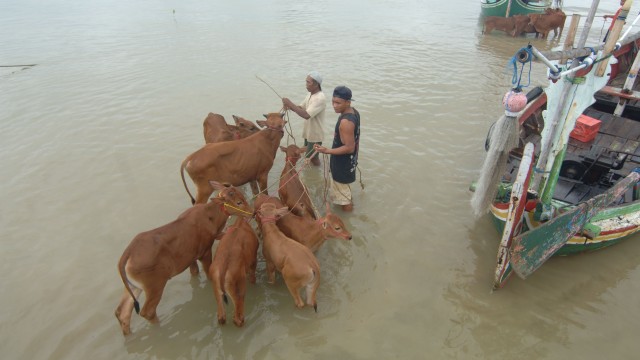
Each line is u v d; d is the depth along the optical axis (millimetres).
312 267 4262
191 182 7043
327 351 4238
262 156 6082
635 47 9453
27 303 4773
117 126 9102
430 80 11922
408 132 8742
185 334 4414
